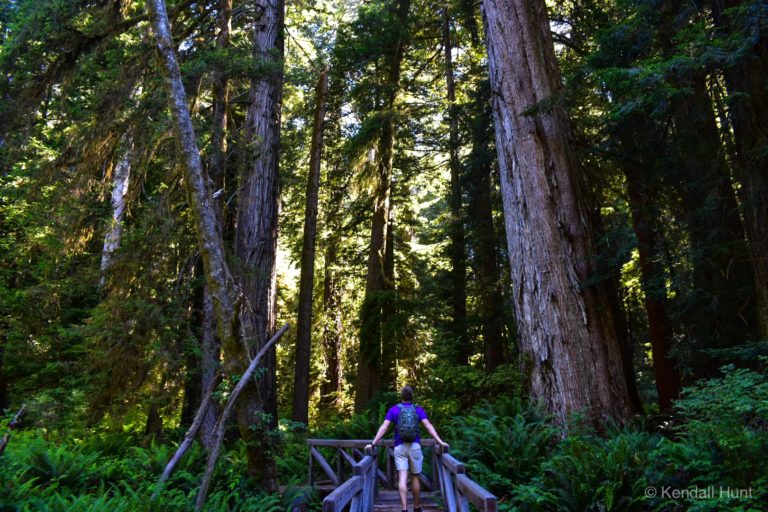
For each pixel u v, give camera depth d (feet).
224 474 24.54
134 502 19.27
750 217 27.55
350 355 80.48
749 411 19.70
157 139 32.45
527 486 20.98
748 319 31.48
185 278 35.17
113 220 37.09
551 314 29.53
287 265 90.53
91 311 37.50
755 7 21.04
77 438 33.94
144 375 31.35
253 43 40.04
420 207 90.99
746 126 27.07
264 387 37.17
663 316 41.04
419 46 67.21
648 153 34.47
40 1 31.68
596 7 44.29
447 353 53.62
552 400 28.60
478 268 55.67
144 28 38.45
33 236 44.21
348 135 64.95
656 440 23.54
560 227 30.78
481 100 51.08
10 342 43.91
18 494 18.98
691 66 22.77
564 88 30.17
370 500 20.36
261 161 40.57
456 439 28.09
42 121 46.21
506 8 34.63
